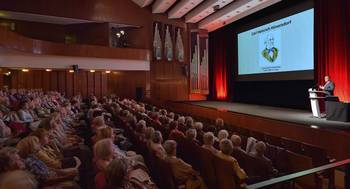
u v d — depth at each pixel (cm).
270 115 797
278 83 1134
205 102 1392
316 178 325
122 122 627
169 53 1522
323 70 862
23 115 596
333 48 827
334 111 666
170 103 1482
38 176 287
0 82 1257
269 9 1074
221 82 1479
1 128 438
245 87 1329
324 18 852
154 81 1483
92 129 506
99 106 932
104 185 242
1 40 771
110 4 1398
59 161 354
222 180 329
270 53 1083
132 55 1373
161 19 1506
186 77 1566
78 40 1448
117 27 1504
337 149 527
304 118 724
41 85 1377
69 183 312
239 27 1298
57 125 482
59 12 1277
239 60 1305
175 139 466
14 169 235
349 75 786
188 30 1559
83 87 1469
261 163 341
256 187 145
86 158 426
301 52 933
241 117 864
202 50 1554
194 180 325
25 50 944
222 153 334
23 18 1319
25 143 302
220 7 1177
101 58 1293
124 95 1501
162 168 304
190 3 1246
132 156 372
